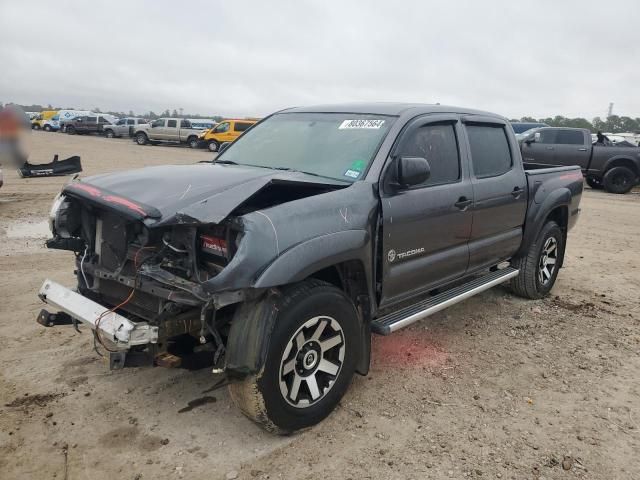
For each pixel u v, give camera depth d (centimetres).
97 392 376
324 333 339
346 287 359
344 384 350
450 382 407
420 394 387
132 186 346
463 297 461
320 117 456
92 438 325
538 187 562
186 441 325
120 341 293
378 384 400
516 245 545
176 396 375
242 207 340
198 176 356
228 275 281
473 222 461
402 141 399
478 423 353
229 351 306
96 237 367
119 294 354
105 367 410
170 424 341
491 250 500
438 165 433
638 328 530
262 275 290
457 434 340
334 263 329
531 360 451
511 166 528
